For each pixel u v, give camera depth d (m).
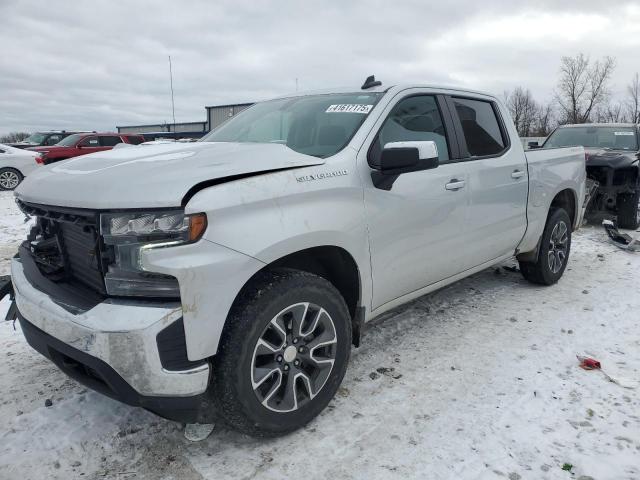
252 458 2.45
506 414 2.79
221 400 2.35
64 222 2.39
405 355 3.50
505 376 3.21
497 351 3.56
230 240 2.22
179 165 2.37
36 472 2.35
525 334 3.86
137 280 2.16
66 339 2.21
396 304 3.36
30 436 2.60
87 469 2.37
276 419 2.50
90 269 2.36
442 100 3.70
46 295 2.41
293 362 2.57
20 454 2.46
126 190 2.16
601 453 2.46
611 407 2.86
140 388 2.12
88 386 2.36
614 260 6.14
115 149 3.07
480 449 2.50
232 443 2.56
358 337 3.04
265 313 2.37
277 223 2.39
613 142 8.90
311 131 3.19
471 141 3.86
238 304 2.36
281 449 2.51
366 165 2.92
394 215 3.05
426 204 3.28
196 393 2.21
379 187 2.92
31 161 15.12
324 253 2.83
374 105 3.21
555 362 3.40
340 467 2.38
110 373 2.12
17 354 3.52
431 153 2.82
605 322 4.10
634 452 2.47
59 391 3.03
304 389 2.64
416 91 3.49
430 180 3.33
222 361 2.31
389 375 3.22
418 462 2.41
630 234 7.85
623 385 3.09
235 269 2.23
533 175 4.44
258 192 2.35
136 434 2.62
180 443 2.55
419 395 2.99
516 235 4.36
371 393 3.01
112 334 2.07
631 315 4.26
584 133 9.38
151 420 2.74
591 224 8.62
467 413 2.81
